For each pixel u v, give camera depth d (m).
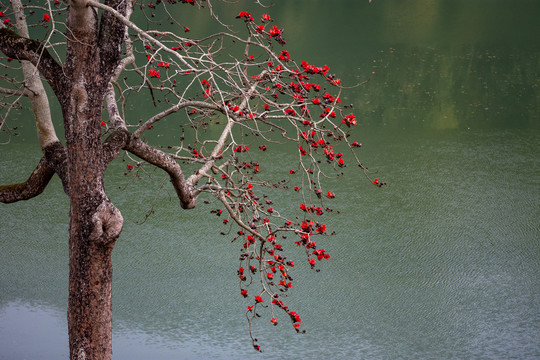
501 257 12.91
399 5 35.34
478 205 15.09
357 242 13.57
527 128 20.05
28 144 18.77
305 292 11.93
